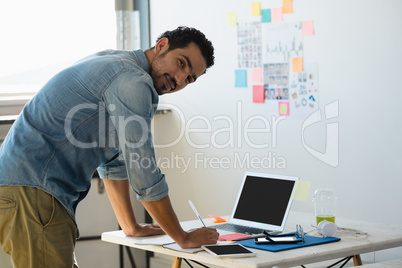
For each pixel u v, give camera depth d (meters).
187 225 2.60
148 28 4.10
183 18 3.83
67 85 1.81
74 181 1.90
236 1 3.46
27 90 3.80
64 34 3.91
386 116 2.80
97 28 4.02
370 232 2.35
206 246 2.05
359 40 2.88
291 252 2.04
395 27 2.73
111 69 1.81
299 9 3.14
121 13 4.10
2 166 1.80
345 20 2.94
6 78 3.74
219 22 3.58
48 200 1.80
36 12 3.81
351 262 2.98
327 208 2.67
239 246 2.07
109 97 1.80
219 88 3.61
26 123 1.81
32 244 1.78
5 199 1.77
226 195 3.61
